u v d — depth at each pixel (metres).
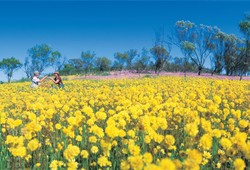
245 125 6.77
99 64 95.19
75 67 81.88
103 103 11.75
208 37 74.00
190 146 5.22
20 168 5.80
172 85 21.31
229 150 5.14
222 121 9.22
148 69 80.62
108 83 28.39
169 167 3.06
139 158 4.03
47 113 7.36
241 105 11.72
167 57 72.31
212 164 5.80
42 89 21.11
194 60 73.12
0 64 93.19
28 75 83.38
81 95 15.41
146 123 5.94
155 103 9.12
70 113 9.41
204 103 10.13
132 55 84.81
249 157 4.67
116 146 6.05
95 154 6.05
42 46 82.31
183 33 73.81
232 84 21.31
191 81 26.47
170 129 7.48
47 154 6.38
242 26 41.81
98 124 7.97
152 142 6.04
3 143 6.87
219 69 79.50
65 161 5.91
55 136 6.99
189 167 3.65
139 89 17.70
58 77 22.70
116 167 5.86
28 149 5.59
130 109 7.57
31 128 6.18
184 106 9.59
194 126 5.22
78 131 7.62
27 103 11.18
